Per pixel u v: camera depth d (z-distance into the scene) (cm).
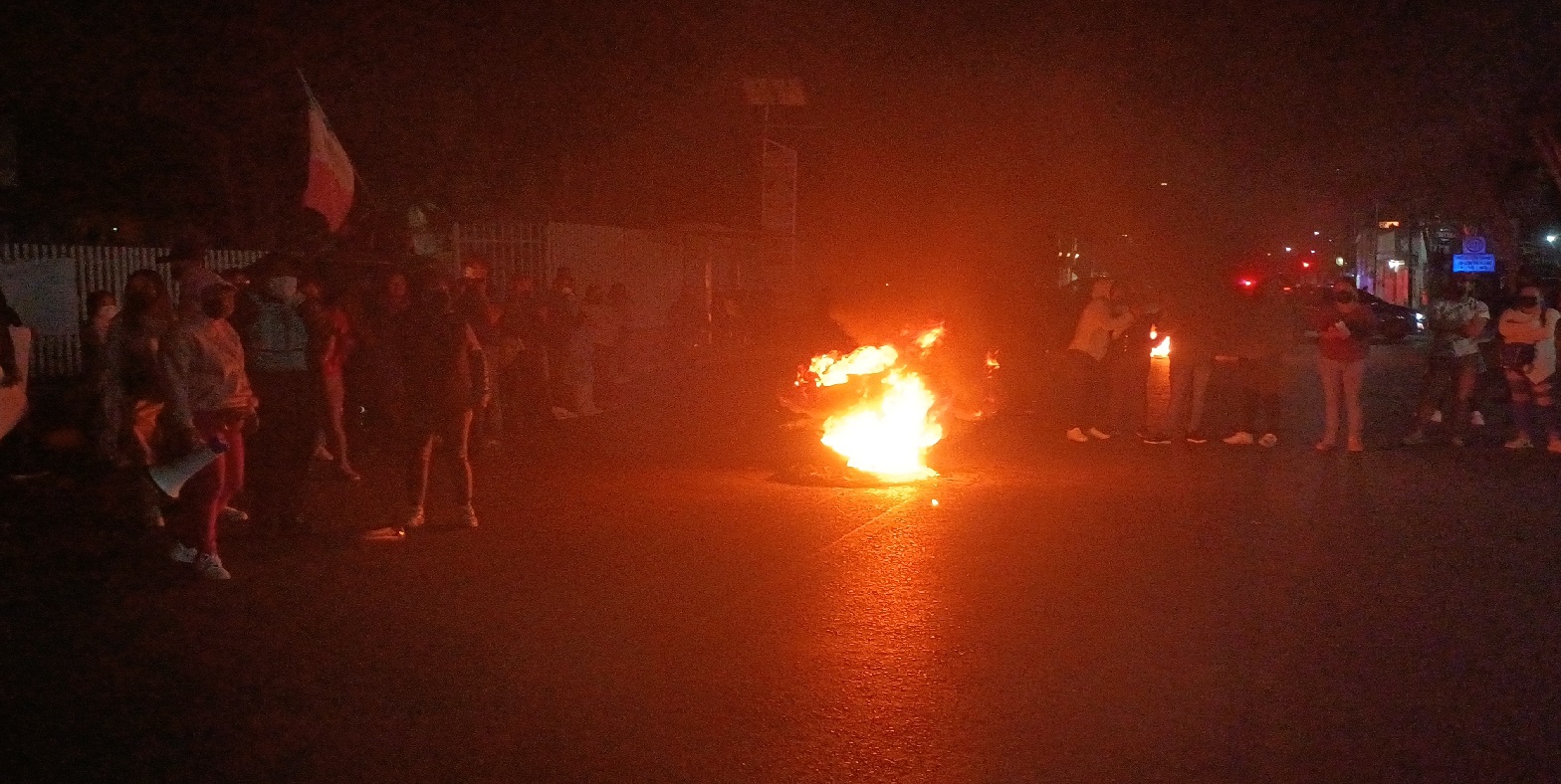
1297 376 2862
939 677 709
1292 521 1134
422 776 577
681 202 3653
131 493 1138
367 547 1029
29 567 960
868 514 1169
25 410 1252
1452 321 1600
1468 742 615
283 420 1086
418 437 1092
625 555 1001
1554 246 3688
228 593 888
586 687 693
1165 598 873
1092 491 1291
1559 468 1441
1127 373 1698
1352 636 786
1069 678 708
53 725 641
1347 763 590
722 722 641
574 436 1769
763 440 1733
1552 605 854
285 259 1152
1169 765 587
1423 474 1402
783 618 825
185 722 645
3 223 2375
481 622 818
